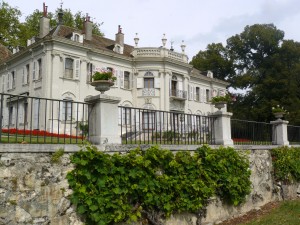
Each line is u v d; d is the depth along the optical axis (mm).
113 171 6531
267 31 43375
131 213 6703
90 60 27344
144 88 30344
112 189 6449
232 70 46812
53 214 5898
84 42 28703
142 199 7016
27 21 38094
